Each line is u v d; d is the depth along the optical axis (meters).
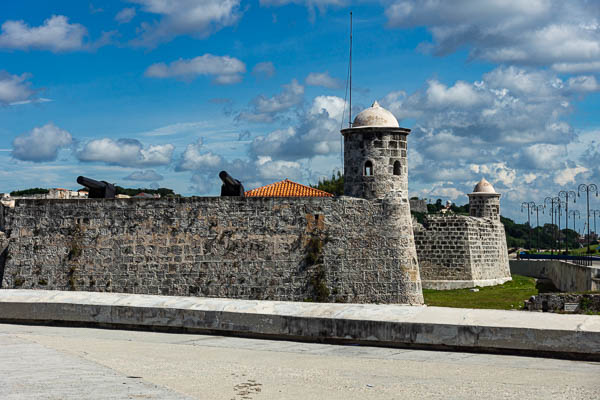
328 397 9.10
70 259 33.88
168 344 13.68
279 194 44.25
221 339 14.25
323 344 13.54
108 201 34.03
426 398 9.06
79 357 11.90
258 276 32.94
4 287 34.03
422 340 12.74
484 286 50.28
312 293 32.66
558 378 10.20
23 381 9.62
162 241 33.50
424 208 115.94
